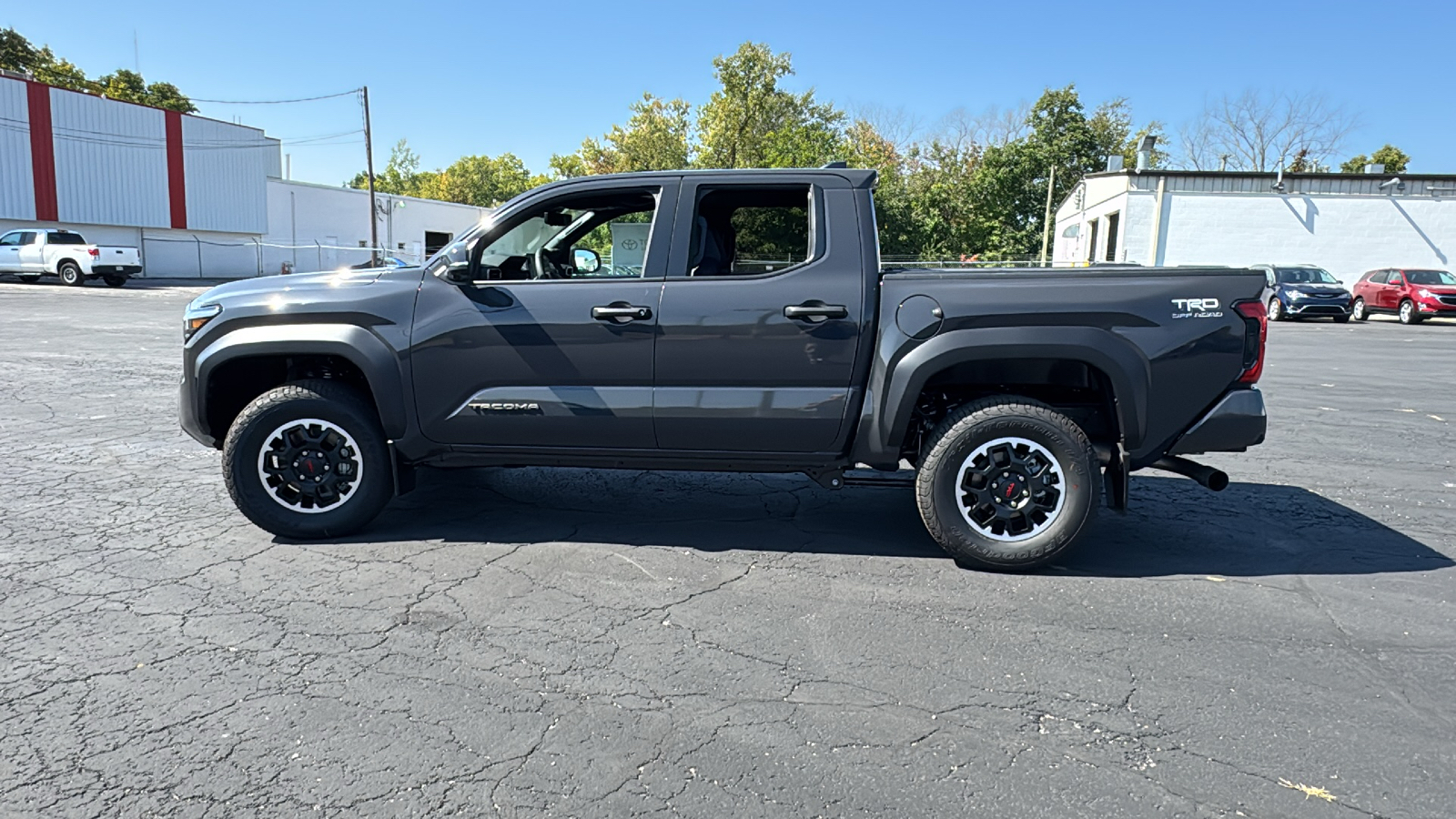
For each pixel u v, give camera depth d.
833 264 4.16
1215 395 4.02
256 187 41.12
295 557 4.26
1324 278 26.45
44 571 4.01
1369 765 2.60
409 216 52.06
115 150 35.22
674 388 4.22
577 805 2.36
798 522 4.97
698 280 4.20
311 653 3.23
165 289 28.20
